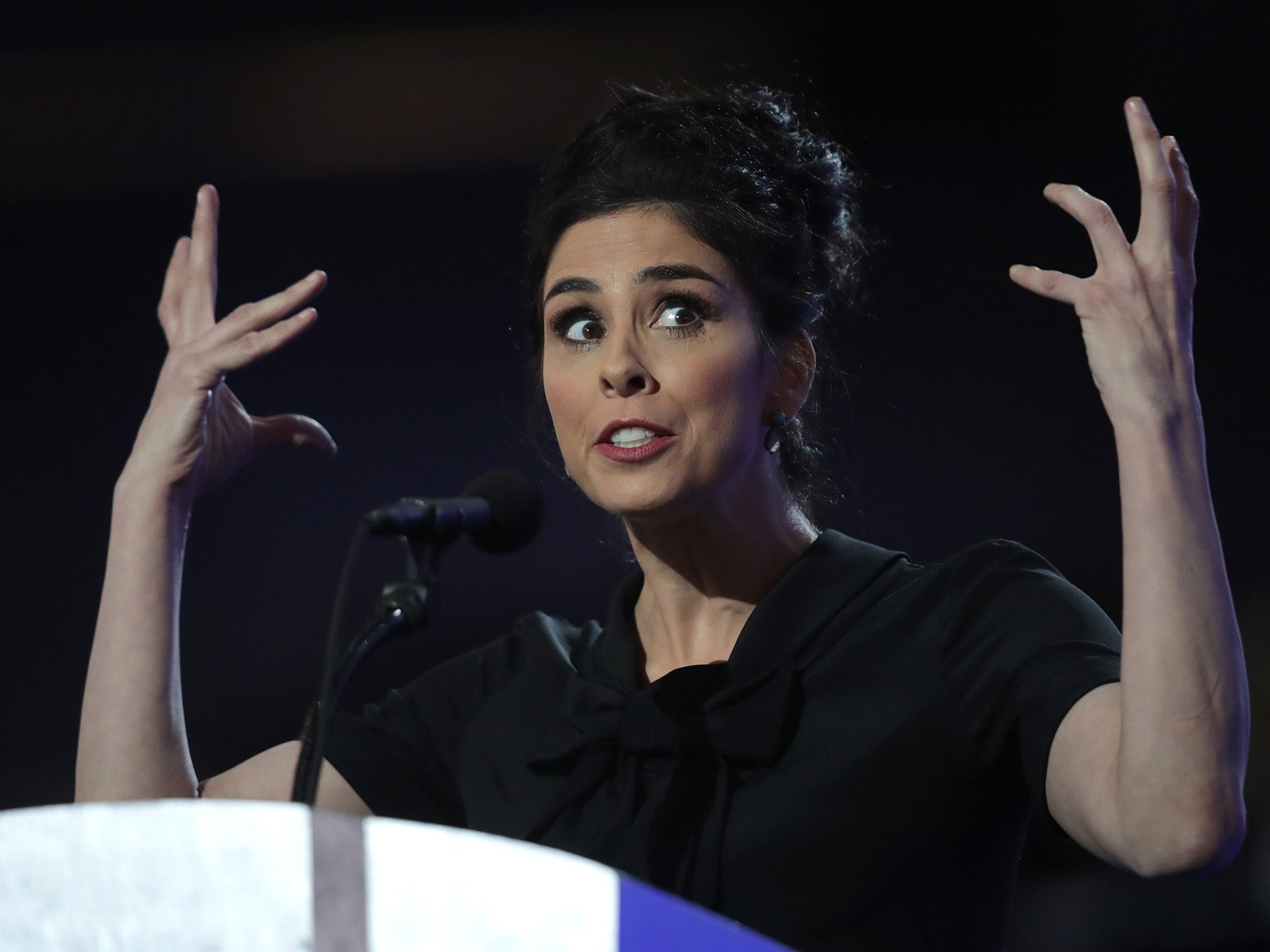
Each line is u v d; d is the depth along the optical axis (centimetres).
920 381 1858
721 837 568
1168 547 478
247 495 1925
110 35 1895
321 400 1967
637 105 665
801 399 658
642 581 690
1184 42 1825
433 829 310
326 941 305
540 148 1945
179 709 647
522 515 539
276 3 1875
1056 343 1852
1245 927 1423
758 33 1878
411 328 1978
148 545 648
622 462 597
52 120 1934
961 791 569
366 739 682
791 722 589
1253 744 1502
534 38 1895
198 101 1934
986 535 1819
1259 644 1638
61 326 2019
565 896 314
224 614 1891
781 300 634
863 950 552
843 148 725
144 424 660
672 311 607
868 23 1866
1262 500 1802
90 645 1972
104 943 304
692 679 608
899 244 1886
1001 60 1864
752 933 338
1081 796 506
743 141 652
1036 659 557
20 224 2002
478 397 1962
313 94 1934
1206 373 1848
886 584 629
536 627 709
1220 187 1856
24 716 1952
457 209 1983
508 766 650
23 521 1998
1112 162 1866
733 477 607
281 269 1984
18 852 306
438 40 1908
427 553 501
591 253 616
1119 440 490
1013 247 1875
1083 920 1450
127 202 1997
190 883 306
